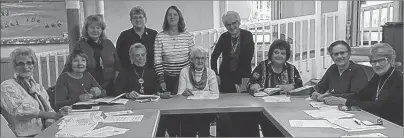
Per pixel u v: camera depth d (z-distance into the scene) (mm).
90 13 4336
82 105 2752
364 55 4102
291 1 5441
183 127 3178
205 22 5461
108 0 5188
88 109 2703
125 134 1991
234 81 3572
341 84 2922
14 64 2680
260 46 4996
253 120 3230
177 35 3322
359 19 4875
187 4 5383
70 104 2982
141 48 3123
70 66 3078
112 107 2766
